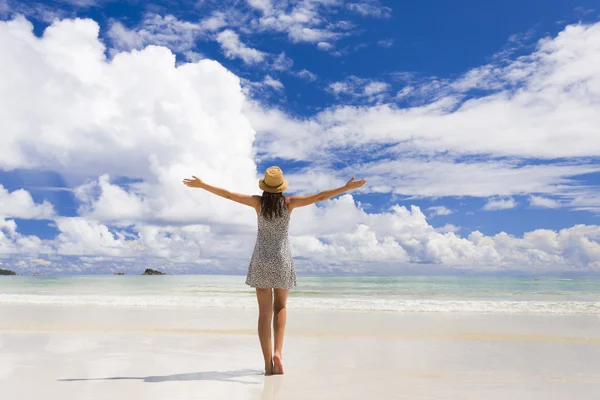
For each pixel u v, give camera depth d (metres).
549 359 4.64
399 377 3.82
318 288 22.38
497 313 9.24
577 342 5.72
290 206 4.00
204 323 7.27
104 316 8.24
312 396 3.21
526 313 9.24
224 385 3.50
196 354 4.79
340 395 3.23
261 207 3.95
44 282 27.95
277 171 3.99
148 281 30.22
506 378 3.80
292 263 4.04
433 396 3.23
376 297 16.27
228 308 9.91
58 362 4.30
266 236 3.97
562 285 24.25
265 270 3.89
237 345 5.33
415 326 7.16
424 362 4.47
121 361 4.39
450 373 3.99
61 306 10.22
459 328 6.93
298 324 7.39
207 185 3.99
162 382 3.58
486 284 26.02
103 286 22.84
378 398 3.17
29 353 4.75
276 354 3.93
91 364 4.24
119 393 3.22
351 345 5.45
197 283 26.48
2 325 6.96
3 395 3.13
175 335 6.04
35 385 3.43
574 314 9.09
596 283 26.09
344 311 9.54
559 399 3.17
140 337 5.88
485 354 4.90
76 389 3.32
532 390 3.41
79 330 6.44
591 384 3.62
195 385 3.49
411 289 21.06
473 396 3.23
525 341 5.78
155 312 9.00
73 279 33.78
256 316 8.30
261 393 3.28
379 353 4.95
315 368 4.18
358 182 3.95
